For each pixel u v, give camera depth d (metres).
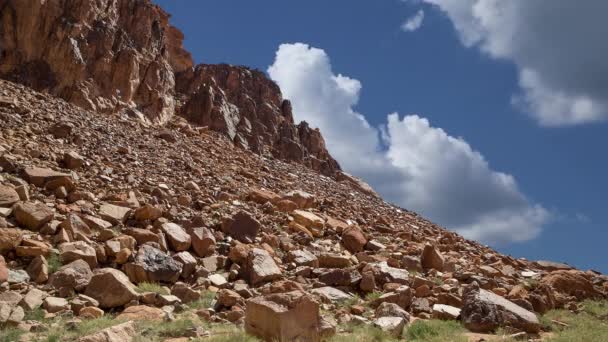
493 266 20.86
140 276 12.88
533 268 22.84
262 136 47.00
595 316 14.93
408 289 13.95
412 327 11.48
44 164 18.55
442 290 15.11
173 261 13.64
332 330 10.33
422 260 18.64
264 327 9.55
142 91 36.66
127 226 15.83
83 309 10.48
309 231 20.38
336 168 55.03
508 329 11.73
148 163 23.84
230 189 23.56
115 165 21.61
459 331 11.52
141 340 8.84
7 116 22.64
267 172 33.88
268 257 15.14
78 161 19.69
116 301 11.24
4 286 10.80
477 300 12.39
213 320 11.12
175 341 9.34
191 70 48.06
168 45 47.84
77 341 8.38
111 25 35.91
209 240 15.84
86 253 12.77
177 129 37.25
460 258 21.88
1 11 29.41
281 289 12.06
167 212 17.45
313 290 13.97
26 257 12.43
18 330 9.03
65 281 11.54
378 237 22.56
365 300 14.28
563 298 16.12
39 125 23.41
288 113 54.72
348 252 19.39
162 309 11.38
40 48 30.52
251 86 52.75
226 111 44.19
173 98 42.19
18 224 13.86
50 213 14.28
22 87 28.44
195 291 12.55
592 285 17.69
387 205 38.75
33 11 30.03
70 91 30.86
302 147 50.28
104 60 33.41
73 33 31.73
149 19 40.19
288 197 23.92
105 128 27.58
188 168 25.38
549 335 12.00
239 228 17.75
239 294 12.97
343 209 27.25
